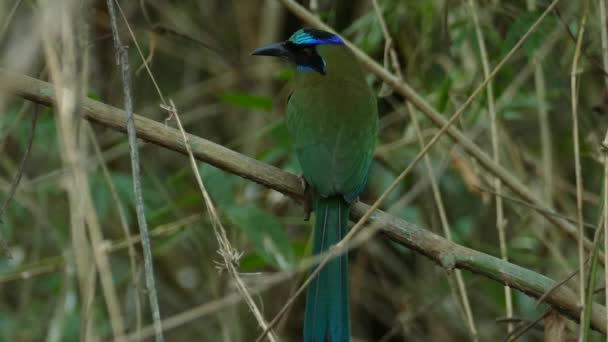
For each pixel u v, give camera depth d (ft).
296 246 38.52
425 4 37.17
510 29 35.14
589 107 39.09
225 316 38.34
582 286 24.31
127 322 41.55
